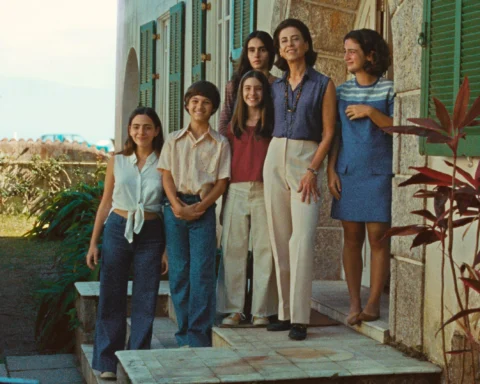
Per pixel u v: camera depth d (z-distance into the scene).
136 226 4.77
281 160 4.63
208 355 4.14
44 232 12.29
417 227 3.35
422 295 4.12
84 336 5.90
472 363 3.49
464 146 3.70
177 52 10.09
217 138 4.88
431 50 3.92
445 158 3.92
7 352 6.64
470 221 3.33
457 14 3.73
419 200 4.10
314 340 4.53
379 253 4.62
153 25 11.51
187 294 5.02
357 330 4.76
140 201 4.80
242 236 4.97
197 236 4.88
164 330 5.96
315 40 6.30
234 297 4.98
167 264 5.10
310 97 4.58
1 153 17.41
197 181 4.81
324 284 6.10
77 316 6.27
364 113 4.49
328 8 6.28
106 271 4.85
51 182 17.31
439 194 3.33
